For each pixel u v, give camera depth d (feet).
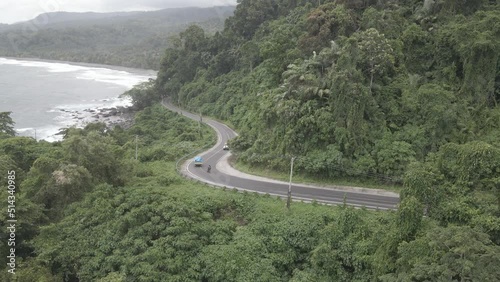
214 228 130.31
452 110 173.17
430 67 207.72
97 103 485.97
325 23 229.25
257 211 144.87
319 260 116.37
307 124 182.50
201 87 392.47
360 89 176.86
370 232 118.93
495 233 103.30
